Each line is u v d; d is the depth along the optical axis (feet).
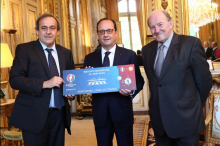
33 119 6.57
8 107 10.96
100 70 6.98
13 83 6.48
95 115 7.63
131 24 45.06
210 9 18.15
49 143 7.00
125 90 6.91
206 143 11.29
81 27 24.89
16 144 10.62
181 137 6.32
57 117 7.02
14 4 13.87
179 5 16.75
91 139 13.58
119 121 7.43
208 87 6.42
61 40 19.76
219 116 8.37
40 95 6.66
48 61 6.97
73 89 6.95
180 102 6.17
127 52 7.84
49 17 6.85
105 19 7.62
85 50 25.53
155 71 6.64
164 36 6.38
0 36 12.37
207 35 18.06
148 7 17.20
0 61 10.55
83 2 25.58
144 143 12.16
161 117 6.31
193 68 6.29
